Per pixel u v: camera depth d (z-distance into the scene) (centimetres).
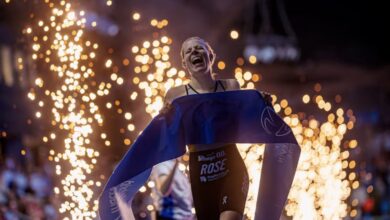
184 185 1031
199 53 793
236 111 783
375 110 3188
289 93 3119
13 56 1752
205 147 785
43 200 1548
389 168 2283
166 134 785
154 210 1035
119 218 805
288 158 785
